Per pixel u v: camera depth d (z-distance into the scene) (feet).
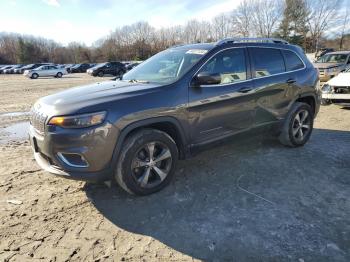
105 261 8.79
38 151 11.66
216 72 13.55
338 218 10.58
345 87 27.32
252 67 14.98
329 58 49.32
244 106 14.47
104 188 12.98
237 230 10.01
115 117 10.75
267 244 9.32
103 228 10.29
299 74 17.21
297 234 9.75
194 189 12.76
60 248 9.34
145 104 11.37
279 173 14.23
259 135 16.01
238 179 13.65
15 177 14.20
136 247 9.34
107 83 13.89
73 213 11.19
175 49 15.44
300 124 17.51
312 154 16.61
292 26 161.79
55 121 10.46
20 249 9.30
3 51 244.22
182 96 12.30
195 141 13.07
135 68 15.93
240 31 171.32
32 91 55.21
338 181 13.38
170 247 9.31
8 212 11.27
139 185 11.79
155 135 11.79
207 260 8.77
